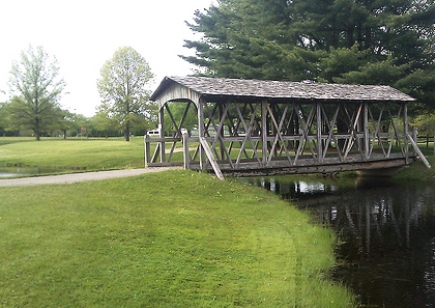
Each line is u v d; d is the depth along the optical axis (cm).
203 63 3109
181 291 601
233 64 2798
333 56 2247
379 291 691
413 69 2475
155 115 4600
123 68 4466
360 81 2261
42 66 4941
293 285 668
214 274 674
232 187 1294
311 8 2536
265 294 625
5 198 993
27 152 3272
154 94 1723
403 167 2064
